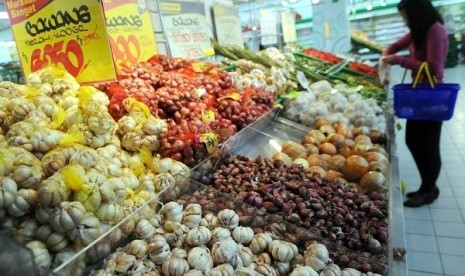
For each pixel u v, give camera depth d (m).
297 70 3.98
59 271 0.83
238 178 1.54
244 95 2.32
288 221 1.29
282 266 1.09
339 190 1.54
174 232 1.09
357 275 1.06
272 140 2.29
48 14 1.72
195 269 0.98
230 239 1.10
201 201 1.28
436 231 2.94
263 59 3.75
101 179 1.02
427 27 2.93
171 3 2.90
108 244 0.99
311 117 2.74
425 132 3.15
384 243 1.24
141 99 1.70
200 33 3.18
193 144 1.52
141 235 1.08
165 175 1.38
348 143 2.21
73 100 1.54
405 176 4.06
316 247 1.10
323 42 7.82
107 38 1.66
